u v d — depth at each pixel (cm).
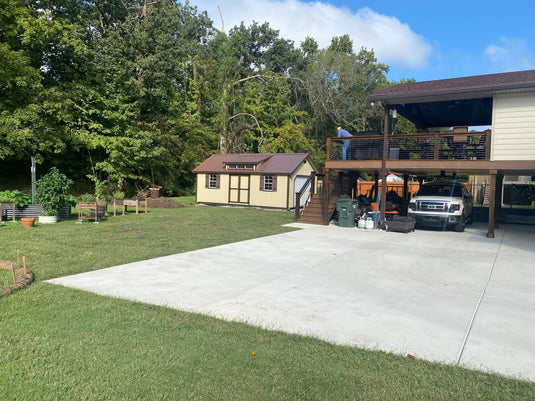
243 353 363
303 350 373
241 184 2427
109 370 325
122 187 2861
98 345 373
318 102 3944
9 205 1311
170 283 617
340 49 4638
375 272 729
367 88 4044
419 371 336
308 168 2569
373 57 4228
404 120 4088
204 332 412
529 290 615
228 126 3647
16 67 2011
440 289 615
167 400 282
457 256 906
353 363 348
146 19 2662
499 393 302
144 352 360
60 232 1118
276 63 4916
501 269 770
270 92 4103
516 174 1476
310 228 1431
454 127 1856
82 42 2445
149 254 853
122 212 1794
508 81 1173
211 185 2556
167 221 1505
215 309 492
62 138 2378
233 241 1072
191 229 1288
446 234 1327
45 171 2712
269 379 316
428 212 1380
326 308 509
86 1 2739
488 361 361
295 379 317
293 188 2323
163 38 2614
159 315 462
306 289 600
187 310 484
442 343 401
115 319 444
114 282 617
